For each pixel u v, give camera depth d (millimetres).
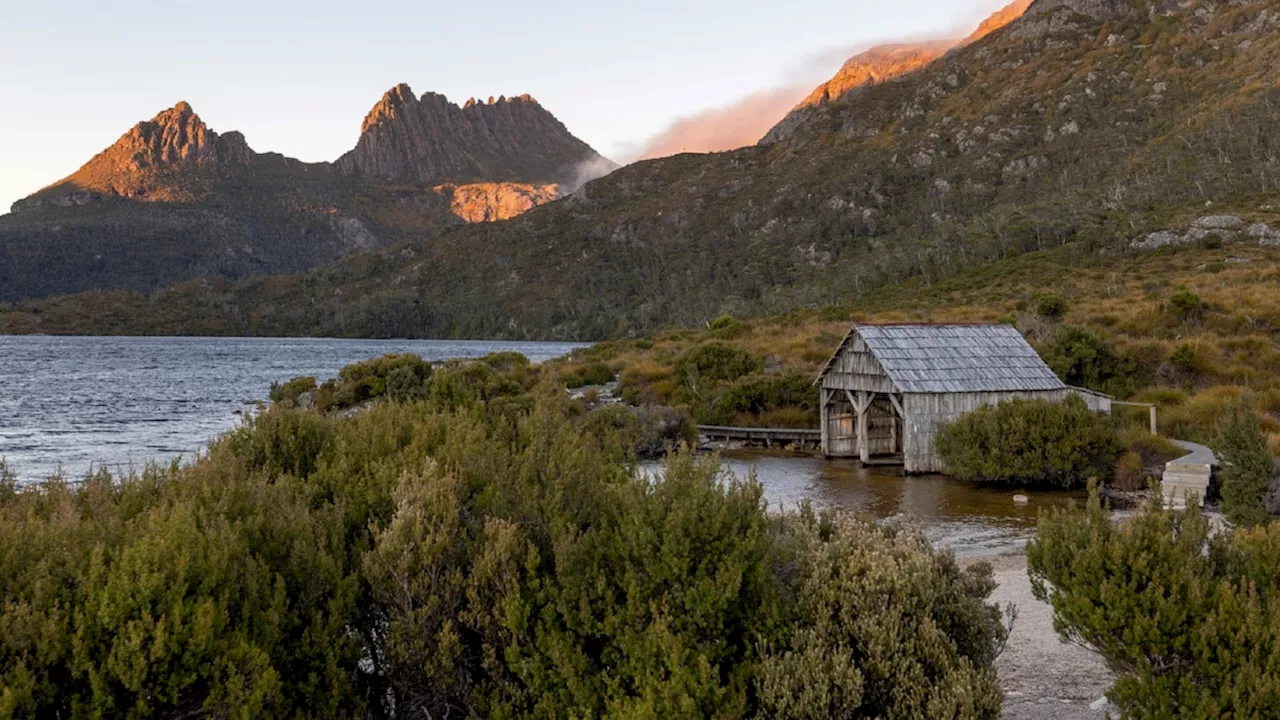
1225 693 4566
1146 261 68500
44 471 24141
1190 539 5496
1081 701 6602
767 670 4707
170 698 3939
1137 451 19938
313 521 5391
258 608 4477
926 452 21891
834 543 5707
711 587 4812
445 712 5004
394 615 4953
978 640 5473
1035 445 19344
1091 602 5418
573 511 5836
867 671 4918
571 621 4891
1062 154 199250
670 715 4367
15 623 3721
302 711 4520
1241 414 12703
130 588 3971
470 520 5832
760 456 26234
